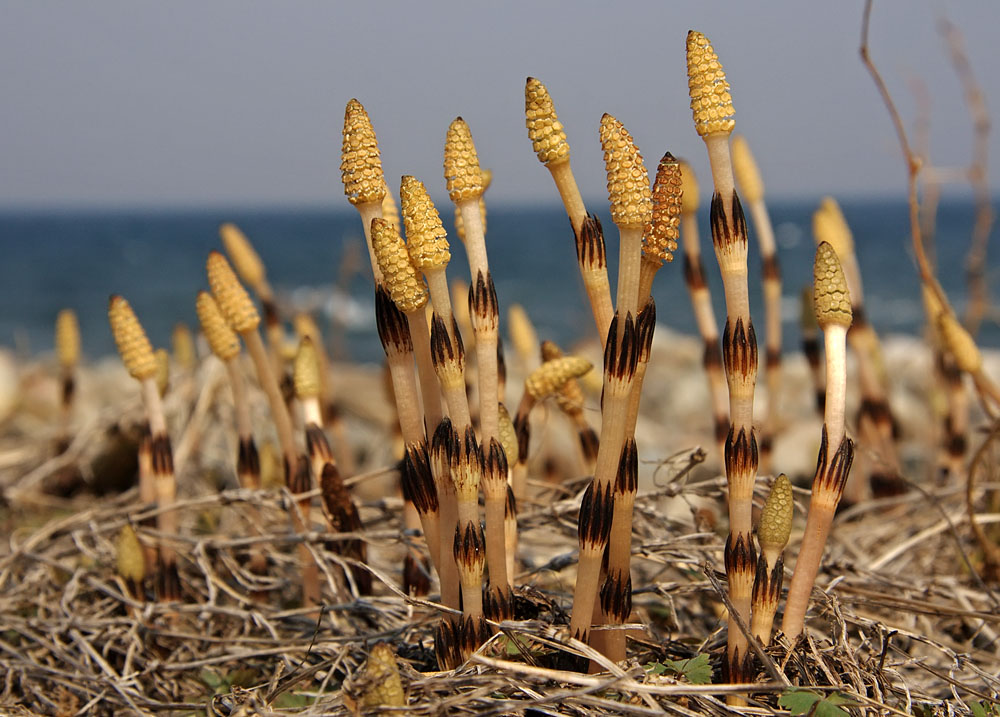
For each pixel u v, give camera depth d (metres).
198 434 0.95
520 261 12.39
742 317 0.49
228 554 0.69
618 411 0.49
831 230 0.78
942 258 11.59
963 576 0.70
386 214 0.55
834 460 0.50
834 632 0.55
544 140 0.49
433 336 0.49
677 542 0.61
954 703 0.54
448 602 0.53
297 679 0.54
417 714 0.50
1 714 0.57
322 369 0.80
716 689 0.49
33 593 0.70
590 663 0.52
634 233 0.48
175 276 11.93
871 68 0.71
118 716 0.58
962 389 0.81
